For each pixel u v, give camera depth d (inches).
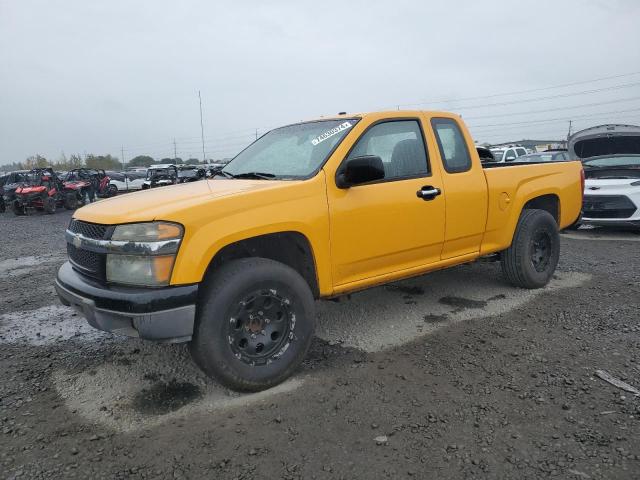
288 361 136.9
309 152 159.0
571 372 138.8
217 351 125.2
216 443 110.9
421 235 169.3
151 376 145.3
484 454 104.0
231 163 187.8
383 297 214.5
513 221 204.1
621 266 259.9
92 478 100.2
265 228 132.1
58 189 850.1
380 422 117.3
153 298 117.3
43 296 238.5
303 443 109.8
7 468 103.6
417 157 172.9
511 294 212.8
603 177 364.2
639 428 111.0
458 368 144.1
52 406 129.1
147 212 123.6
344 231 148.6
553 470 98.2
